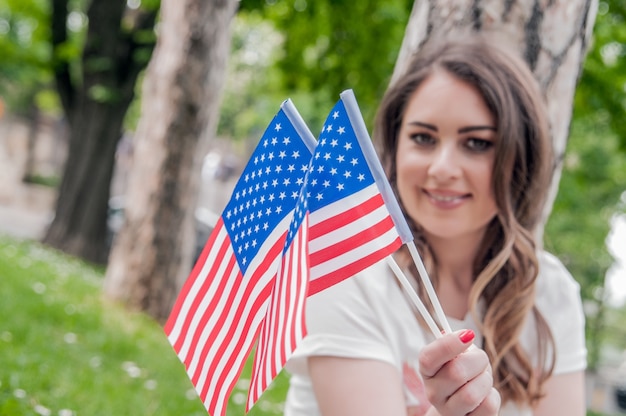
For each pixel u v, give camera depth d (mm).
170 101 9336
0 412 3992
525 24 2654
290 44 12344
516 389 2070
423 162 1982
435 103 1967
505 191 1981
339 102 1677
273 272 1786
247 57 17609
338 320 1876
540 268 2205
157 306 9258
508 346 2043
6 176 33656
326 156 1686
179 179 9391
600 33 10469
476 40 2051
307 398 2012
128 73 14969
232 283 1877
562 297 2209
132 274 9250
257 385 1593
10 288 7660
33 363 5121
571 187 14391
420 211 2010
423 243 2080
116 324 7566
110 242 17578
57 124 37875
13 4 16078
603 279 21141
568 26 2701
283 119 1845
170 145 9336
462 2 2688
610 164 14906
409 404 1942
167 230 9328
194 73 9305
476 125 1949
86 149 15125
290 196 1812
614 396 18641
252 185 1888
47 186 35406
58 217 15180
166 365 6484
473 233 2086
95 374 5480
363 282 1925
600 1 10391
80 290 9117
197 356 1878
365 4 11516
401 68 2852
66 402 4562
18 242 13016
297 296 1527
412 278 2049
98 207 15188
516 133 1966
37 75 22516
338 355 1855
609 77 10906
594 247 19547
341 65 12133
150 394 5398
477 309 2111
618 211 18875
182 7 9242
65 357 5754
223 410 1784
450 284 2115
